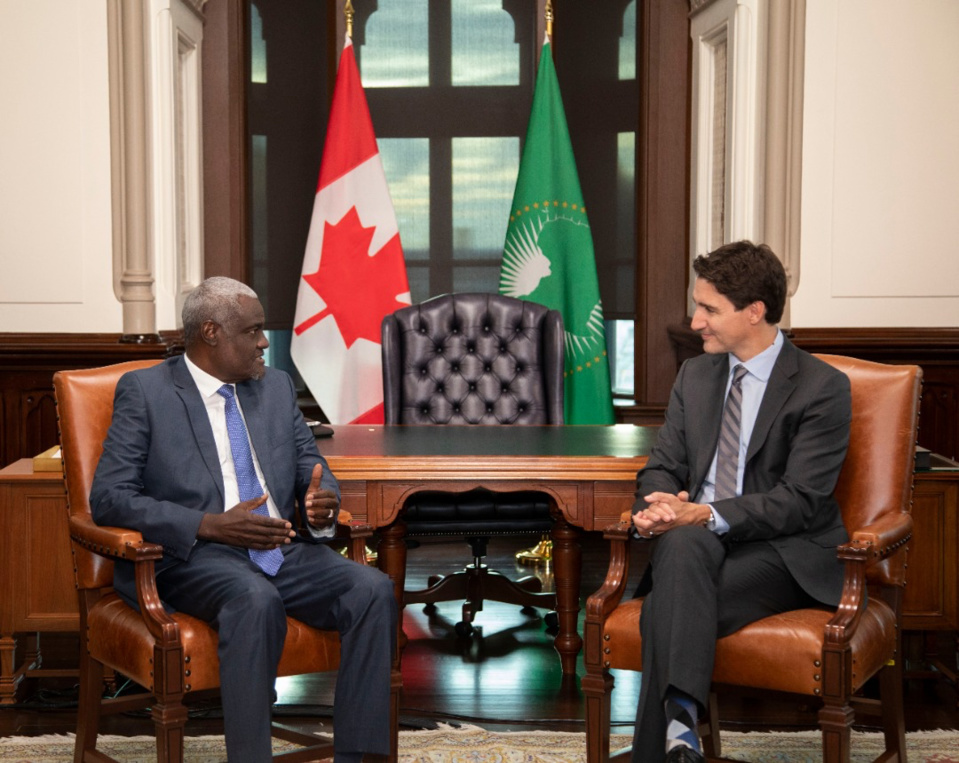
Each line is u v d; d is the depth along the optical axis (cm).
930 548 327
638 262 577
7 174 467
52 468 324
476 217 597
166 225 483
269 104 577
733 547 254
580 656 367
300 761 253
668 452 275
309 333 513
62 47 462
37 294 471
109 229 469
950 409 486
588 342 520
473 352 426
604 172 588
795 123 470
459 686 340
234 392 268
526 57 591
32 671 333
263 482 267
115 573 257
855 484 266
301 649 248
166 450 257
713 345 268
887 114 478
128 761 282
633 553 505
